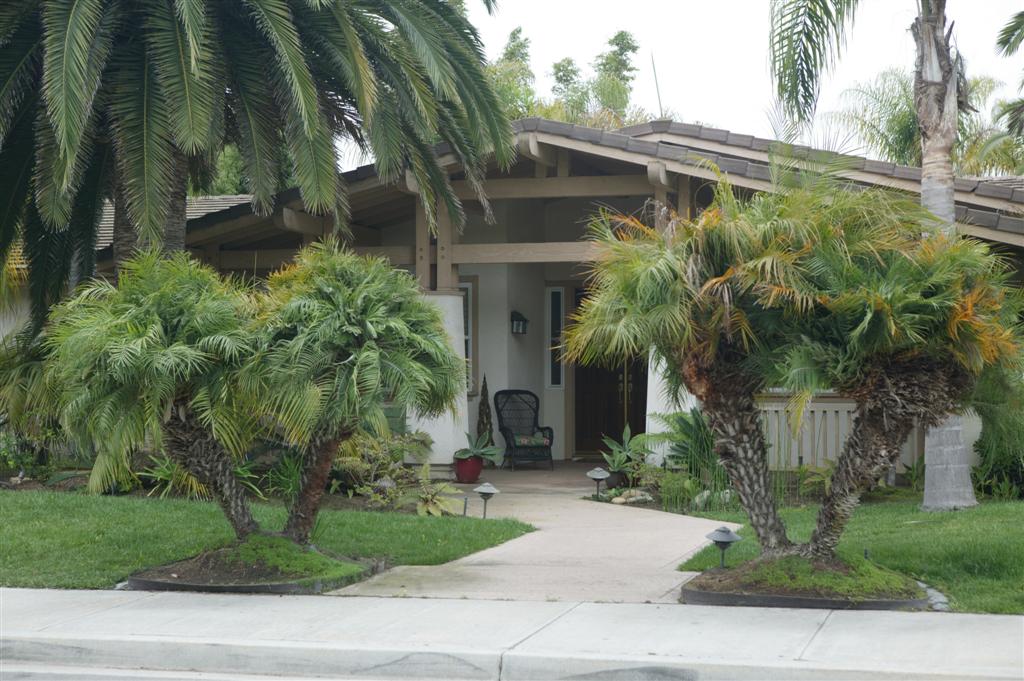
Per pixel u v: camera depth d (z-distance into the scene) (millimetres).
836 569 7805
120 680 6512
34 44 12219
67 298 12977
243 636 6988
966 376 7633
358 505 12820
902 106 26359
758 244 7430
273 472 13000
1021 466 12289
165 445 9008
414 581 8859
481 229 17422
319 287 8688
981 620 7047
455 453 15758
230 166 27891
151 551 9805
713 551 9789
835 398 14398
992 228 12086
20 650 7023
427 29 12750
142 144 11961
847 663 6051
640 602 7934
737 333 7750
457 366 9055
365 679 6520
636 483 14727
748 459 8117
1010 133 21562
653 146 14125
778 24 12336
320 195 12797
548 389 19516
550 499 14172
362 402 8188
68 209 12281
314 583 8477
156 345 8203
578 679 6234
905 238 7758
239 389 8469
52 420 13016
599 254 8055
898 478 14156
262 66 13000
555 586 8602
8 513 11078
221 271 16859
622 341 7426
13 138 13172
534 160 15531
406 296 8969
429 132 13469
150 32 12180
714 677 6059
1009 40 14062
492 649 6520
